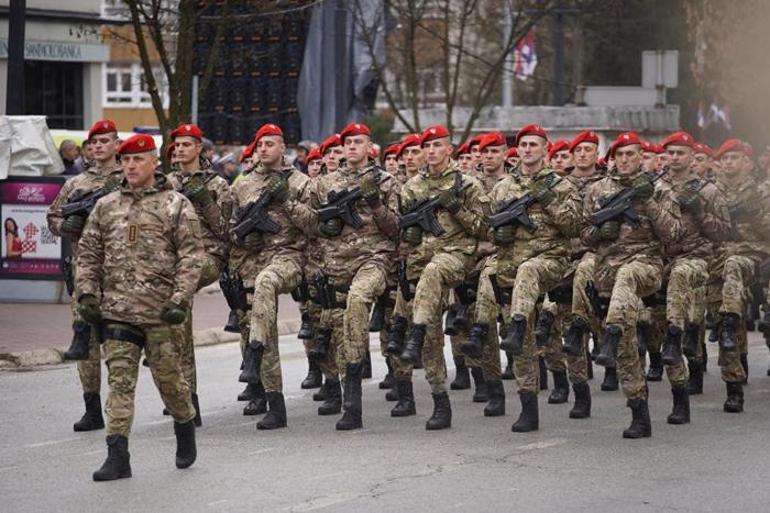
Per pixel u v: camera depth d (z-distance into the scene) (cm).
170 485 1566
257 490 1538
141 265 1558
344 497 1504
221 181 2012
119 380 1579
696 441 1831
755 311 3028
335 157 2252
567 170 2331
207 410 2102
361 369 1945
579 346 1955
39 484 1583
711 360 2664
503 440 1842
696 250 2105
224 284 2031
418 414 2062
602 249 1886
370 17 4203
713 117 5547
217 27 3666
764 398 2214
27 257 3231
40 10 4531
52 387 2291
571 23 5662
